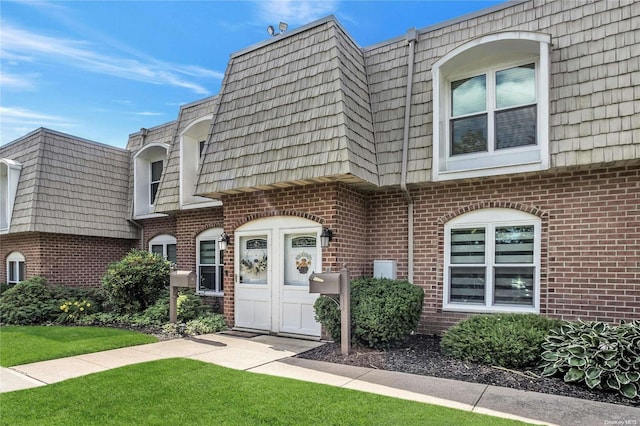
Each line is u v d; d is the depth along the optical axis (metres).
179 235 11.84
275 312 8.25
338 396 4.44
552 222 6.84
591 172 6.56
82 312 10.66
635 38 6.24
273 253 8.33
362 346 6.79
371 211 8.54
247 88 8.88
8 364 5.88
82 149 13.31
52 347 6.95
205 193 8.63
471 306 7.44
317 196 7.68
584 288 6.54
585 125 6.29
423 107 7.86
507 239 7.29
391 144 7.98
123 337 7.80
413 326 7.08
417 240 8.01
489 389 4.77
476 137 7.48
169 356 6.37
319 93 7.58
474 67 7.52
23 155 12.79
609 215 6.41
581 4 6.80
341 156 6.92
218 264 11.01
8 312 10.08
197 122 10.72
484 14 7.70
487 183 7.41
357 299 6.84
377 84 8.57
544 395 4.56
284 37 8.64
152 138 13.93
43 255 12.01
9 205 12.12
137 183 13.43
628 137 5.92
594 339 5.08
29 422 3.76
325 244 7.43
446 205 7.76
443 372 5.48
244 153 8.24
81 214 12.60
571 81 6.57
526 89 7.08
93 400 4.34
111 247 13.66
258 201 8.55
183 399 4.36
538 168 6.56
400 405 4.18
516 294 7.17
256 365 5.83
